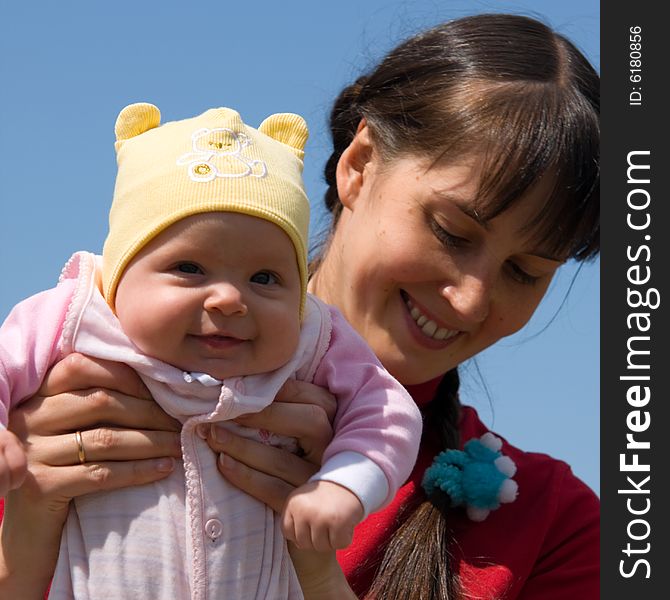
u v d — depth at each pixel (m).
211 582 3.15
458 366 4.43
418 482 4.09
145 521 3.15
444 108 3.87
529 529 4.04
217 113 3.36
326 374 3.44
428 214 3.80
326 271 4.17
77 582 3.13
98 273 3.33
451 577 3.84
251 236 3.17
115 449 3.17
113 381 3.21
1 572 3.24
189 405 3.19
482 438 4.30
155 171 3.23
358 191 4.11
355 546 3.90
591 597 4.06
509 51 4.04
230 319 3.15
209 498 3.19
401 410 3.39
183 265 3.17
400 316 3.96
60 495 3.14
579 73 4.07
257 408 3.22
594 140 3.87
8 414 3.21
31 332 3.24
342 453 3.28
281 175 3.30
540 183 3.73
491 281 3.81
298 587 3.32
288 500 3.19
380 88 4.14
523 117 3.77
